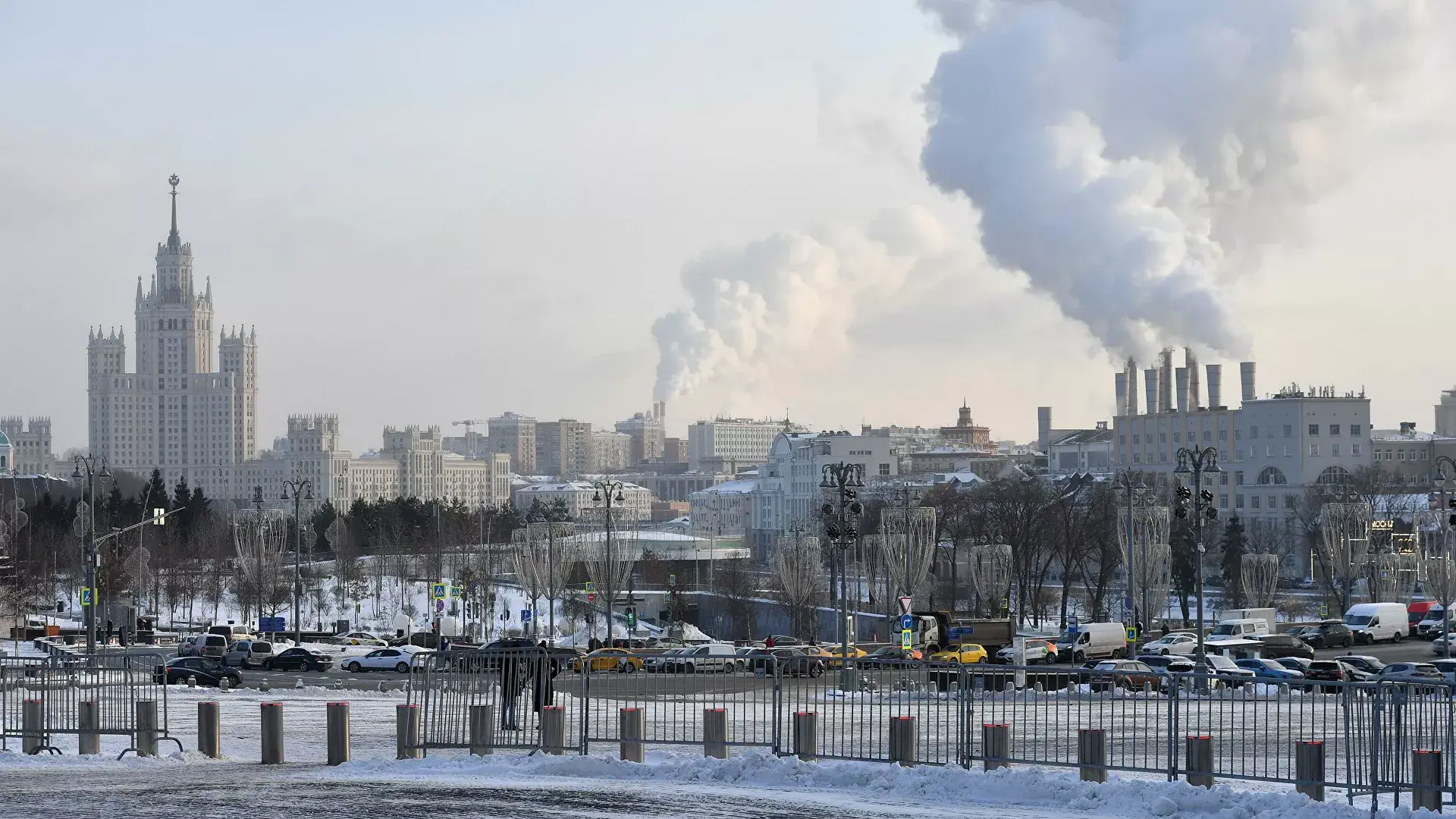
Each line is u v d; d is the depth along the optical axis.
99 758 51.22
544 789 41.38
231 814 36.66
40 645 147.62
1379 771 42.50
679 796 40.19
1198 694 46.62
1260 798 38.38
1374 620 172.50
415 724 50.50
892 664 50.38
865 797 40.53
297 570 176.75
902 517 174.38
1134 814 38.47
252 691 98.62
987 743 46.38
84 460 162.50
